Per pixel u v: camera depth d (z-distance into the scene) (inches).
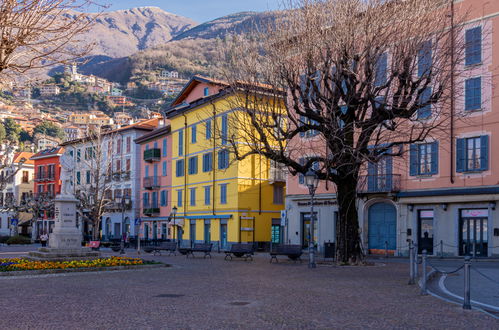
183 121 2181.3
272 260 1190.3
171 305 470.6
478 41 1149.1
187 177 2133.4
